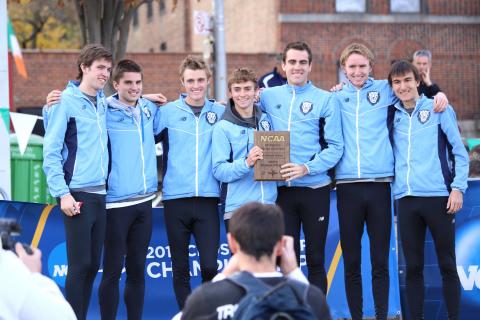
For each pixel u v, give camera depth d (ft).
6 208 24.89
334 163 22.82
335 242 26.61
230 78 22.80
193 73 23.24
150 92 91.30
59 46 114.62
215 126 23.06
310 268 23.24
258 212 12.27
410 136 22.88
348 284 23.34
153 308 25.75
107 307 22.74
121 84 22.59
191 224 23.35
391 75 22.93
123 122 22.72
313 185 23.04
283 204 23.27
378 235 23.11
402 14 97.50
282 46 95.35
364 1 96.78
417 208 22.75
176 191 23.09
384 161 22.98
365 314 26.81
